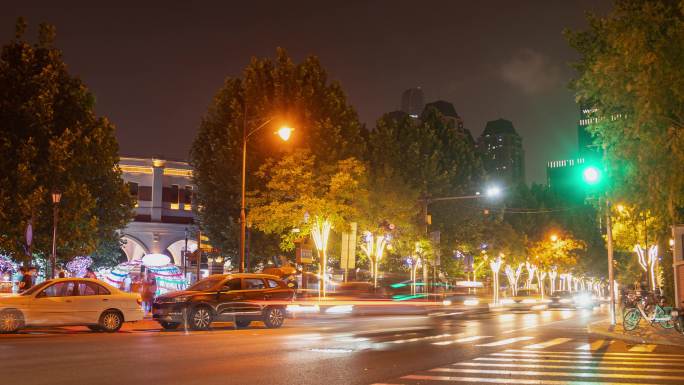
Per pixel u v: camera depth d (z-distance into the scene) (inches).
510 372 490.3
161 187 2588.6
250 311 928.3
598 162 916.6
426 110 2470.5
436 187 2149.4
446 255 2250.2
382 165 2039.9
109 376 446.9
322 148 1576.0
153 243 2546.8
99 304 839.1
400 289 1349.7
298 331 882.8
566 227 3725.4
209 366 502.0
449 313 1469.0
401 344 710.5
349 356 579.2
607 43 832.9
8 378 437.1
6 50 1318.9
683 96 666.2
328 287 1301.7
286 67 1711.4
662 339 783.1
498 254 2706.7
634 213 848.9
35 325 794.8
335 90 1769.2
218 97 1801.2
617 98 741.3
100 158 1393.9
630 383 439.5
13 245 1246.9
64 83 1366.9
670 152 700.0
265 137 1616.6
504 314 1593.3
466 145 2411.4
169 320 881.5
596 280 4972.9
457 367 517.3
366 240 1772.9
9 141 1249.4
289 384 420.5
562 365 537.6
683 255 979.9
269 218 1387.8
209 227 1742.1
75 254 1344.7
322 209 1370.6
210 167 1760.6
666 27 716.7
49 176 1283.2
